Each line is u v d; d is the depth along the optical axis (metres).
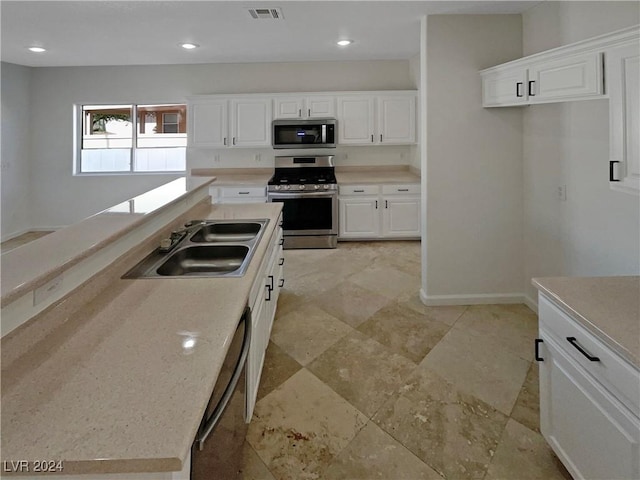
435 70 3.04
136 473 0.68
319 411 1.93
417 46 4.48
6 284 0.90
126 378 0.86
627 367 1.09
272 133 5.23
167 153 6.06
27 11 3.18
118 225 1.51
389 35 3.90
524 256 3.20
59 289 1.13
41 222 5.93
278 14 3.20
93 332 1.07
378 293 3.51
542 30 2.74
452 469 1.58
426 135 3.10
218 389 1.01
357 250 4.94
